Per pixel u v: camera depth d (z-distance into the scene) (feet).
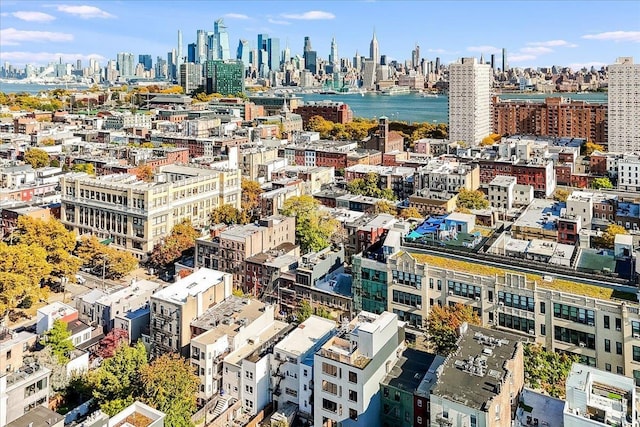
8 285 523.29
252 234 597.93
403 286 473.67
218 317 461.78
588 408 293.02
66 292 614.75
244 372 405.18
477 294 442.50
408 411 343.46
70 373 426.10
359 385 339.36
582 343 404.57
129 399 360.89
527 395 352.49
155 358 449.06
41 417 327.26
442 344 394.11
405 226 575.79
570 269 440.45
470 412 289.33
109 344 468.75
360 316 390.83
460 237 540.93
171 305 451.94
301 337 422.82
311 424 378.94
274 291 561.43
